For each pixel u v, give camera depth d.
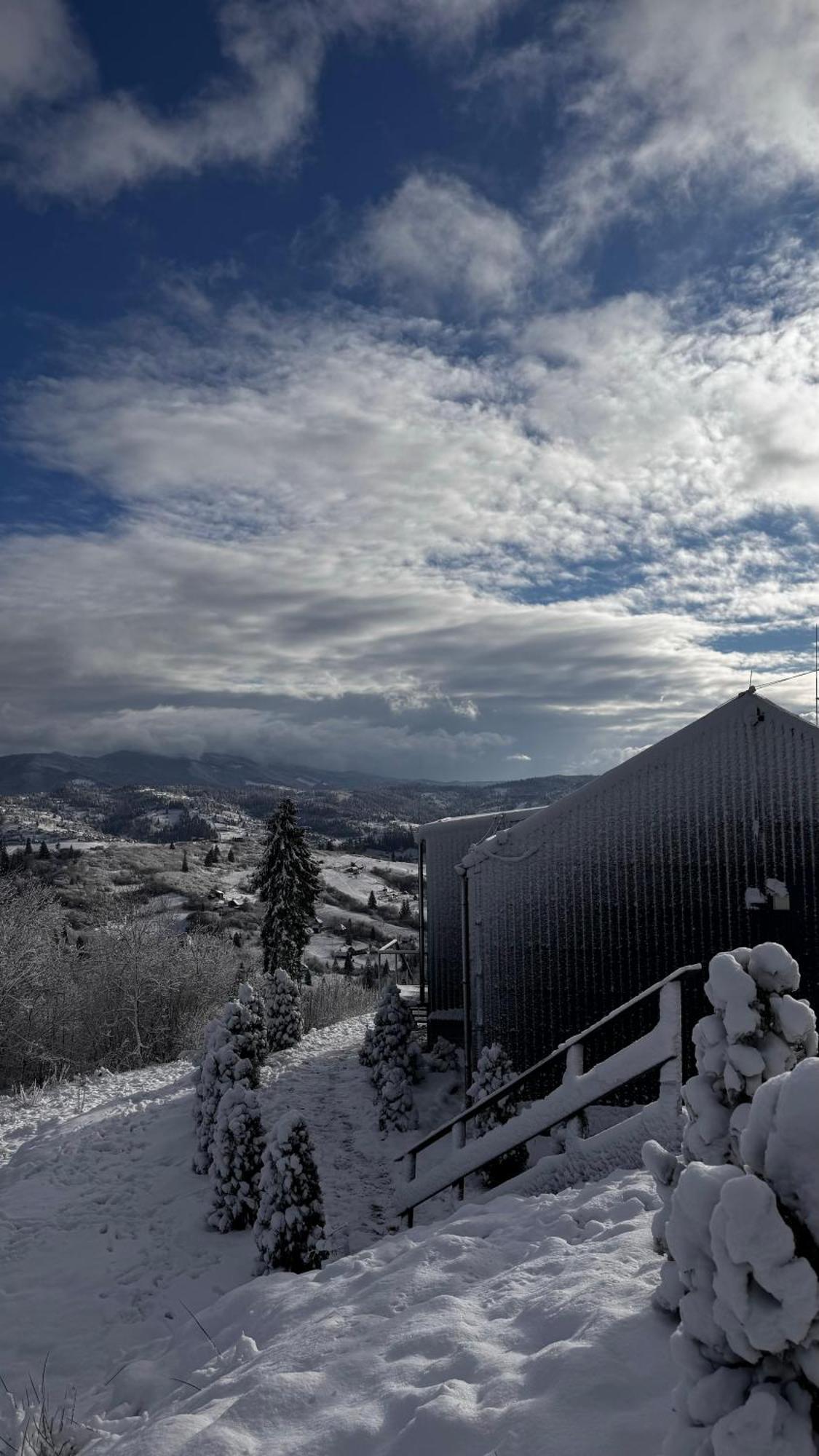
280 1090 18.91
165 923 40.34
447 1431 3.72
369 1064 19.91
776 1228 2.60
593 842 14.38
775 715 13.59
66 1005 34.22
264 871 42.41
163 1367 6.89
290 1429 4.26
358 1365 4.75
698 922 13.79
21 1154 16.14
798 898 13.31
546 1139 13.01
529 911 14.59
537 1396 3.85
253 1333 6.36
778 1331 2.57
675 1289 4.04
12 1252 11.32
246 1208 11.92
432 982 21.86
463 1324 4.88
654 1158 4.94
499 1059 13.55
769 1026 4.79
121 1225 12.15
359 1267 6.68
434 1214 12.21
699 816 13.87
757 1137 2.91
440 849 22.08
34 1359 8.51
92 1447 5.80
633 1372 3.79
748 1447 2.54
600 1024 9.12
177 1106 18.34
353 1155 15.02
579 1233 6.04
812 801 13.38
